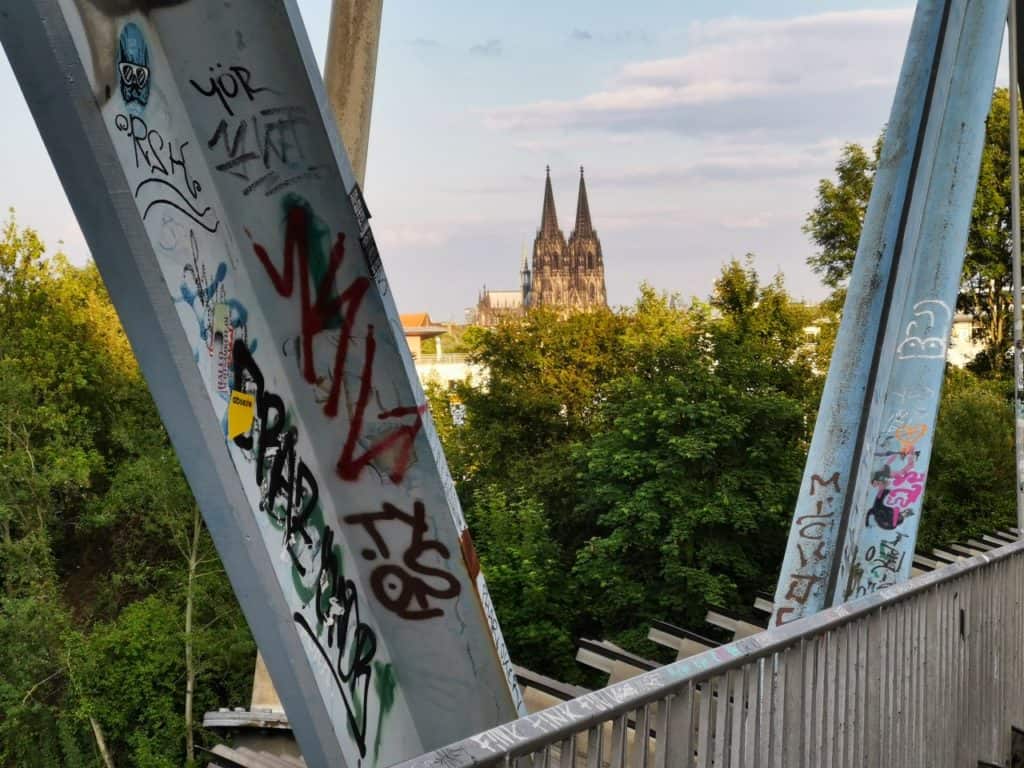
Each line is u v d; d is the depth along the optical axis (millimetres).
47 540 39094
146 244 2268
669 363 37031
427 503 3029
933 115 5930
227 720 5395
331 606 2951
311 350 2834
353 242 2732
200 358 2451
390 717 3197
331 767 2885
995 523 33688
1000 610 5832
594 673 33625
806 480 5805
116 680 34375
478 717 3275
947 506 34750
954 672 4969
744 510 31859
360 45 7492
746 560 33000
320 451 2951
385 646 3199
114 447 47219
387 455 2977
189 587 35688
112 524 40531
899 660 4215
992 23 6906
